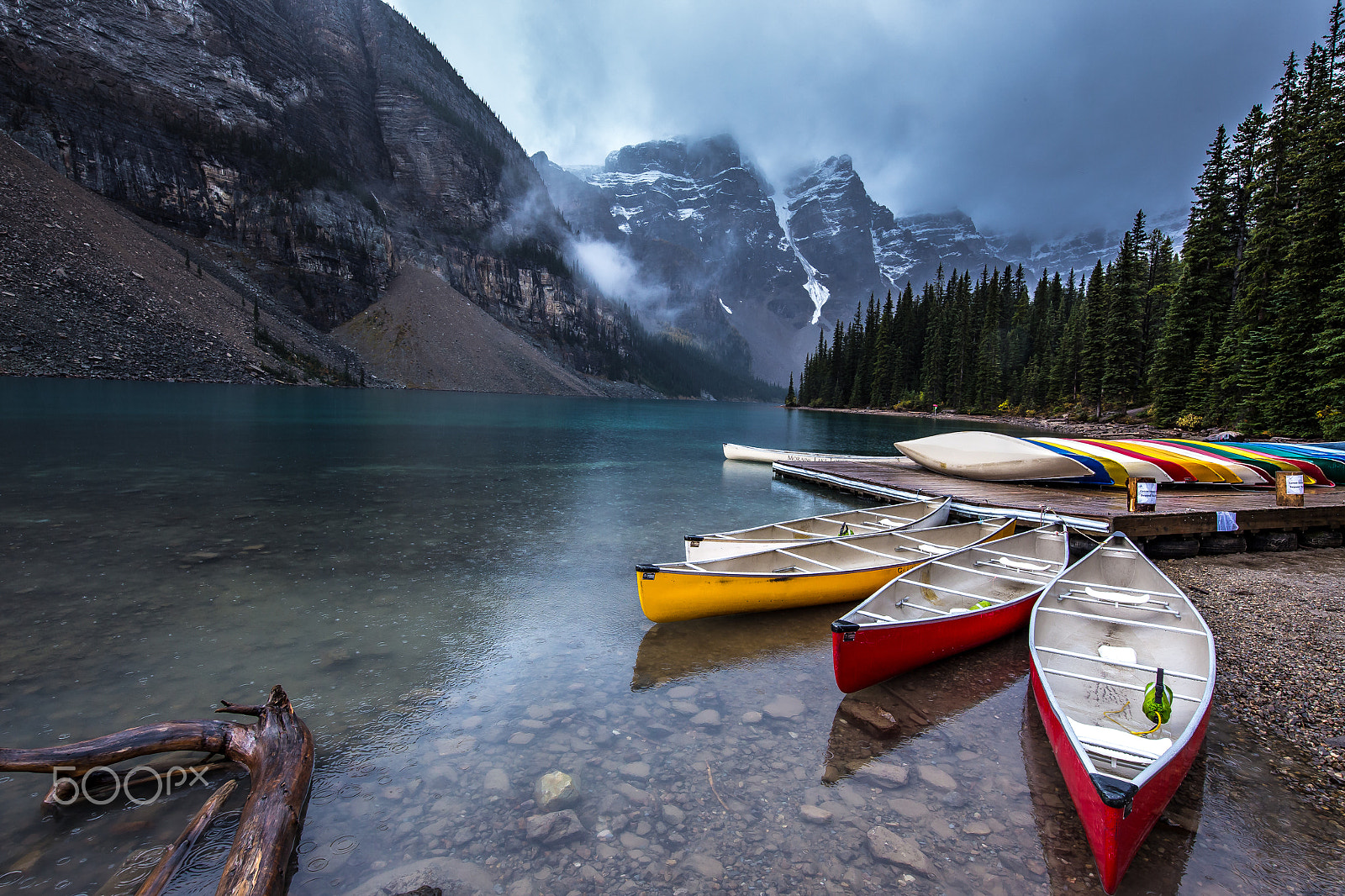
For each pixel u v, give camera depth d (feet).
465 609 31.53
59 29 412.57
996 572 34.04
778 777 17.76
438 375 521.65
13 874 13.11
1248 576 40.24
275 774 15.23
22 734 18.65
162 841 14.37
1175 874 13.92
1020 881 13.75
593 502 63.36
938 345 346.33
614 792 16.90
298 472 72.43
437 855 14.30
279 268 487.61
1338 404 88.12
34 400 140.36
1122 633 24.44
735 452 107.45
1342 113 104.17
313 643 26.50
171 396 181.16
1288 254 105.50
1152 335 212.23
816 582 31.30
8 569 34.88
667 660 25.98
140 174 419.74
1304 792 17.15
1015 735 20.26
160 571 35.53
